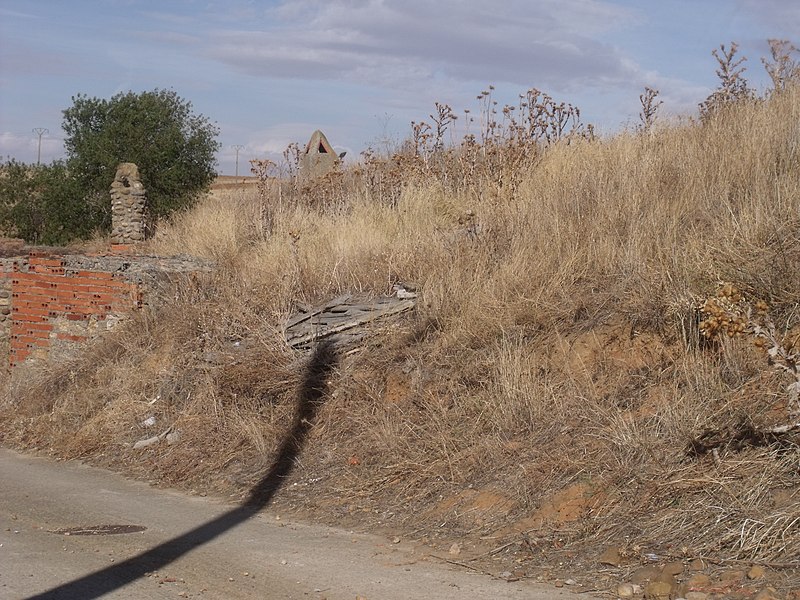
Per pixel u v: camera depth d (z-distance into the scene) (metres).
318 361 10.98
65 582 6.33
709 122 13.46
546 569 6.32
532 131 16.59
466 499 7.73
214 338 12.44
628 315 9.02
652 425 7.50
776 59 14.38
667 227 10.01
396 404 9.70
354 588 6.10
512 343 9.56
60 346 15.15
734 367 7.62
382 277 12.62
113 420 11.97
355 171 18.97
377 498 8.38
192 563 6.77
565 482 7.36
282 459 9.79
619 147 13.77
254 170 19.48
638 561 6.12
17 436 12.79
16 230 25.98
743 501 6.25
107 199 25.22
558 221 11.23
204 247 17.03
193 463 10.26
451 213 14.98
